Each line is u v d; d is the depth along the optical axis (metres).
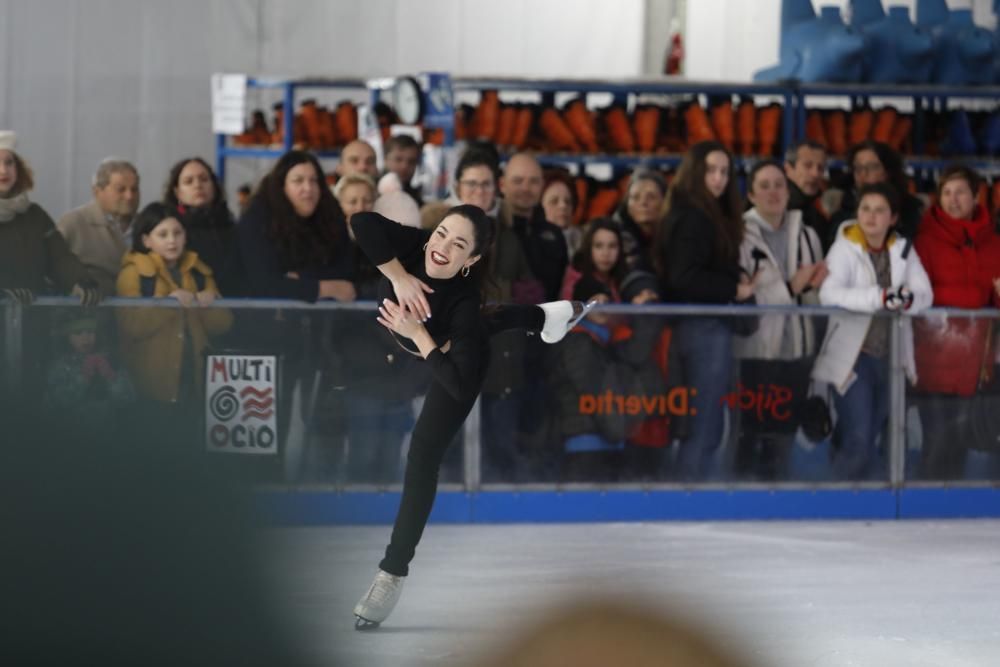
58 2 37.03
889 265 18.67
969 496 18.94
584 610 6.94
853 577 14.84
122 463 10.16
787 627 12.44
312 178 17.67
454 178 19.34
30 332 16.47
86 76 37.25
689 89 28.73
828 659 11.28
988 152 29.53
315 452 17.52
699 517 18.41
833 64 28.86
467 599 13.55
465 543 16.77
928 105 32.00
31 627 9.43
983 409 18.91
